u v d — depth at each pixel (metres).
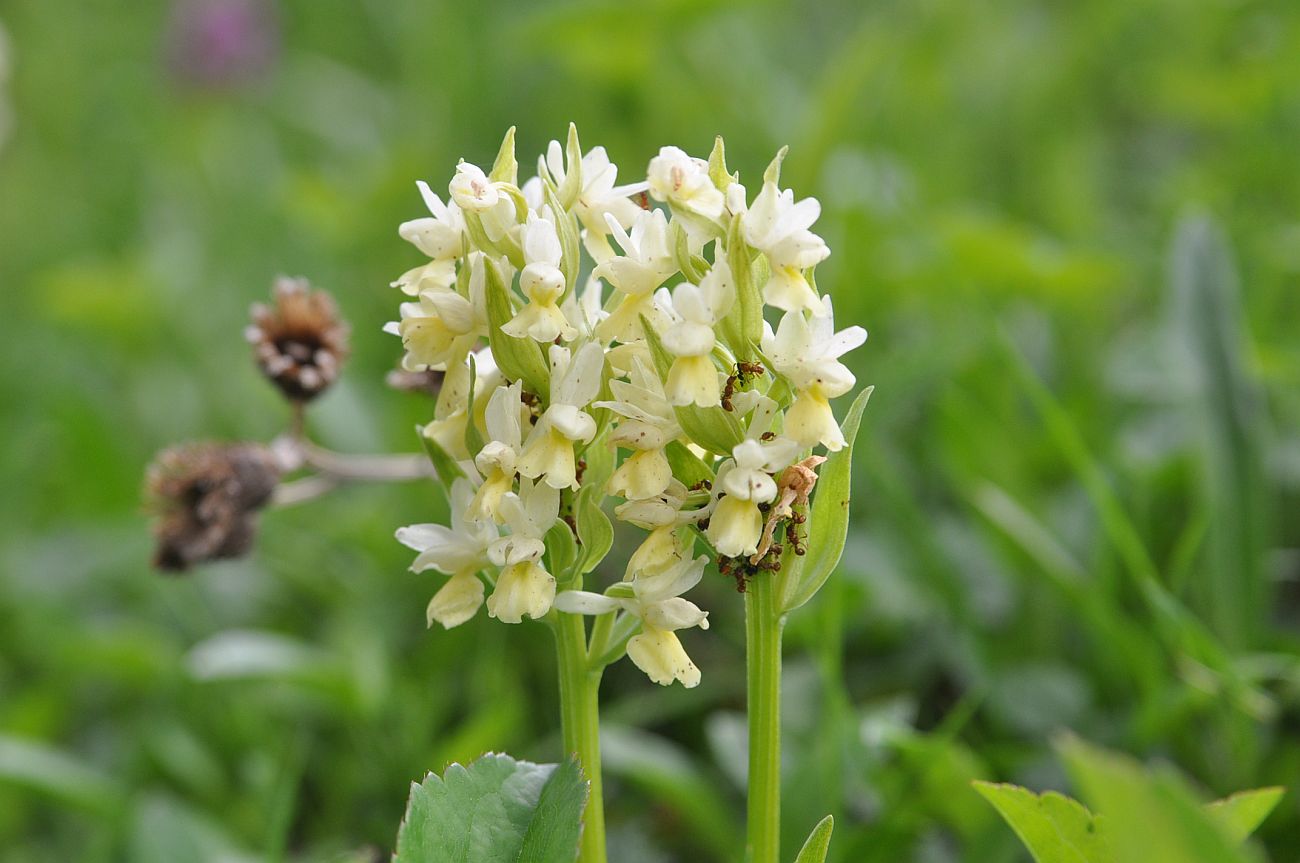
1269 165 0.96
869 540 0.65
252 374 0.99
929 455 0.76
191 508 0.58
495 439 0.47
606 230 0.49
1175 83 1.05
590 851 0.49
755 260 0.47
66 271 1.07
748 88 1.06
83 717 0.72
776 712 0.48
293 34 1.52
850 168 0.89
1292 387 0.74
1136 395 0.77
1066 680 0.62
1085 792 0.46
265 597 0.78
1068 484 0.72
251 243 1.18
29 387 1.06
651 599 0.47
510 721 0.61
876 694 0.63
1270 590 0.65
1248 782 0.58
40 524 0.93
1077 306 0.84
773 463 0.47
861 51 0.87
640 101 1.10
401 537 0.48
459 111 1.15
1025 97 1.14
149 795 0.62
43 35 1.44
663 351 0.47
